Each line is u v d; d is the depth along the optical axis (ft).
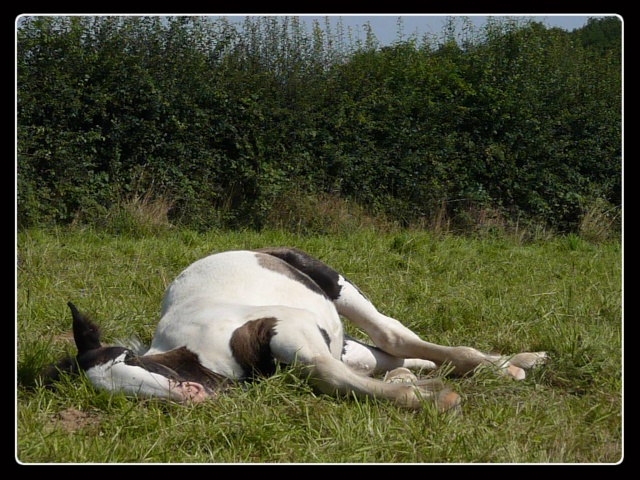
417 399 12.30
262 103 41.06
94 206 36.86
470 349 15.34
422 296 22.08
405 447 11.40
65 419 12.25
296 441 11.72
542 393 13.94
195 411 12.10
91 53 38.24
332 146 41.91
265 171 40.47
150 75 39.40
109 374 12.46
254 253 15.98
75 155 37.50
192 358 13.12
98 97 37.68
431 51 48.57
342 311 16.47
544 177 46.03
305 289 15.64
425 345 15.80
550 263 30.35
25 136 36.37
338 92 43.29
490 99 45.37
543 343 17.20
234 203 40.81
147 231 35.60
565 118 47.65
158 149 39.37
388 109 43.27
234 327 13.38
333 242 33.04
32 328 17.60
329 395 12.80
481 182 45.50
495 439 11.57
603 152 47.62
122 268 25.25
